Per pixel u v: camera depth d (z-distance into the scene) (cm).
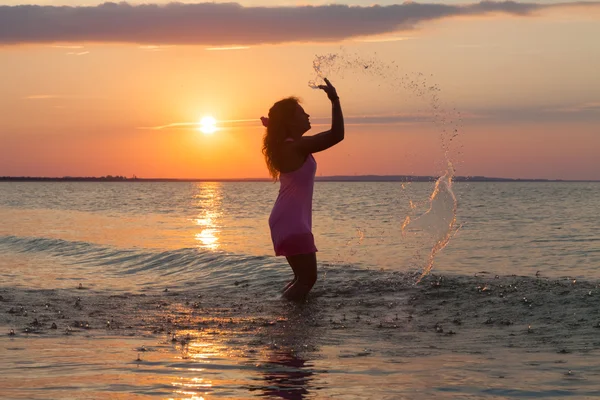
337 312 688
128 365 440
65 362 450
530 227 2358
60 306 728
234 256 1160
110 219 3194
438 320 636
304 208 780
